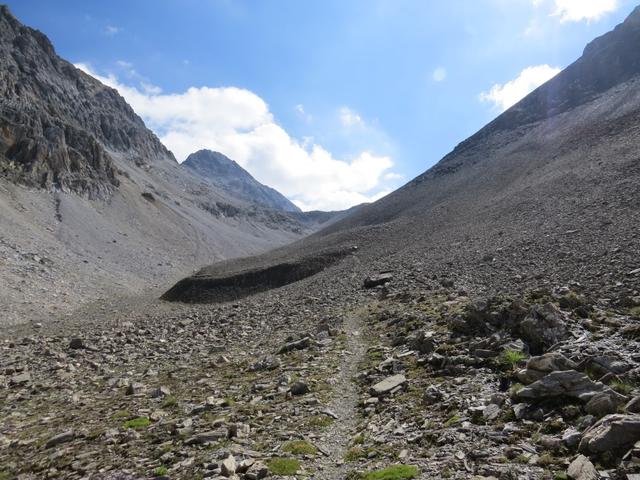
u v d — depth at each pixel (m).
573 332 15.63
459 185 119.00
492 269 36.53
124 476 10.54
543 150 103.44
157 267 129.38
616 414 9.00
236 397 17.25
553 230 42.31
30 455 13.48
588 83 140.12
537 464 8.59
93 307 70.19
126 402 18.84
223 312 54.09
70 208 137.00
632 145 65.38
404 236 82.75
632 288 20.69
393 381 15.76
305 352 23.88
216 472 9.96
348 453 10.90
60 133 165.50
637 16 147.50
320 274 73.25
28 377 25.36
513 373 13.50
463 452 9.61
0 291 61.25
